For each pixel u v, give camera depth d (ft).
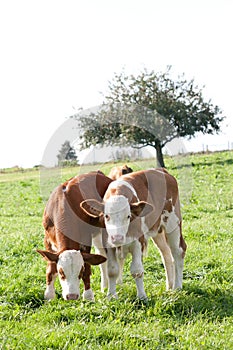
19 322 25.43
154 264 36.76
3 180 125.18
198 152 143.23
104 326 24.02
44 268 35.96
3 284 31.32
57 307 27.20
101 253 31.27
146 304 27.22
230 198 71.72
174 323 24.86
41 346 21.97
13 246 44.21
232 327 24.09
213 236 44.91
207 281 32.12
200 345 21.90
